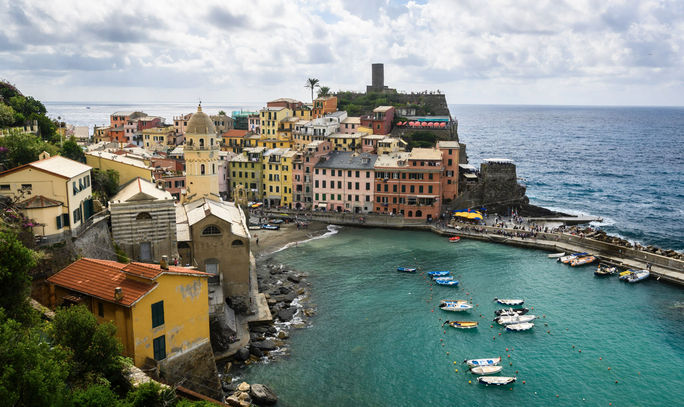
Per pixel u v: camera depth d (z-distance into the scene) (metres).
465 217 148.25
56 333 39.81
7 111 118.75
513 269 111.06
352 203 156.00
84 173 70.75
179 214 94.94
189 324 53.78
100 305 49.25
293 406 62.16
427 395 65.00
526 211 160.38
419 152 155.25
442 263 114.88
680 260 106.56
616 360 73.75
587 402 64.12
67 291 51.47
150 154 164.12
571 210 178.50
